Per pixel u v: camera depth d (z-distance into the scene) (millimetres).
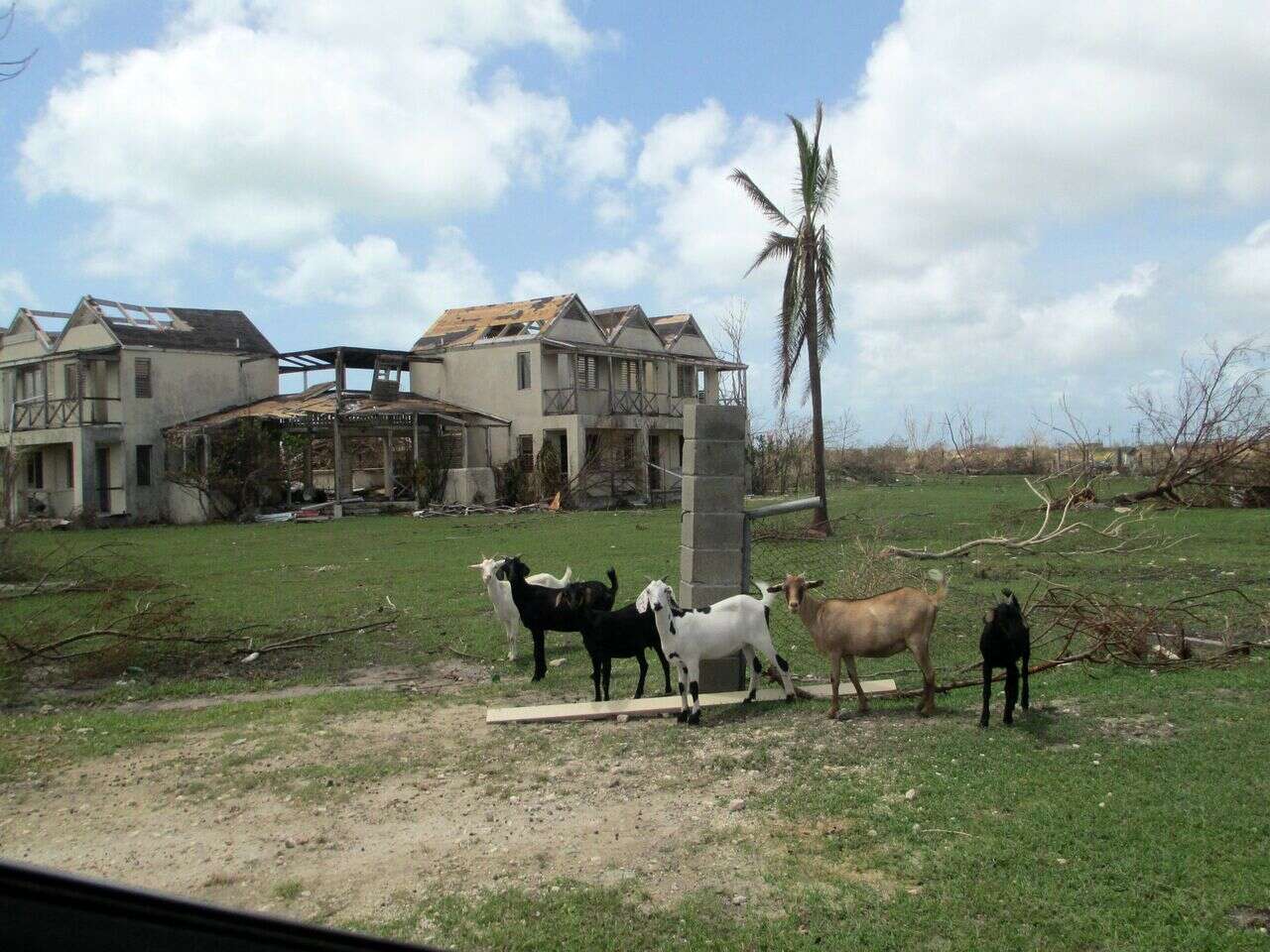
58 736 8172
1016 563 17719
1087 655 9391
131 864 5410
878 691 8641
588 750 7461
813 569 16484
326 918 4656
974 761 6582
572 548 22812
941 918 4402
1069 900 4500
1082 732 7102
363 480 47969
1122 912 4355
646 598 8195
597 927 4469
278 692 10148
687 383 49875
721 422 9297
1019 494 37406
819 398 23812
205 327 40469
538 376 41219
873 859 5121
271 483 38438
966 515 28375
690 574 9320
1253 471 27531
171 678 10805
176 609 11578
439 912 4676
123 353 36750
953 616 12664
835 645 7891
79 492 35500
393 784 6762
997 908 4473
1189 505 27766
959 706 8188
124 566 19859
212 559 22312
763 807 5969
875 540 15883
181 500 37031
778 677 8609
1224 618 11758
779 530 22875
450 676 10648
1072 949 4105
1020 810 5617
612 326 46062
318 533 29641
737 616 8398
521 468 40875
